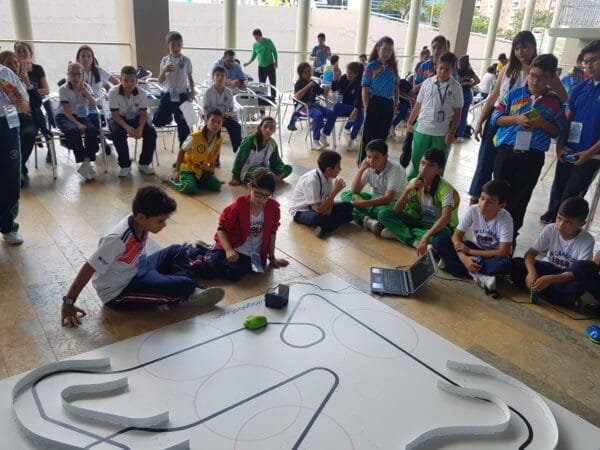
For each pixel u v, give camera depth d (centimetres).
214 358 203
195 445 159
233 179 438
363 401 184
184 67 509
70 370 190
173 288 232
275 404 179
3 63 379
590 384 206
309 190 344
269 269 287
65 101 431
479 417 180
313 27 1112
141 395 180
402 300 262
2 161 275
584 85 323
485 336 235
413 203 339
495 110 329
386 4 1178
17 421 163
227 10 807
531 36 322
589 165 326
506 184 279
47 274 266
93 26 791
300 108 628
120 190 409
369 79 470
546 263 277
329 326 231
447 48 514
